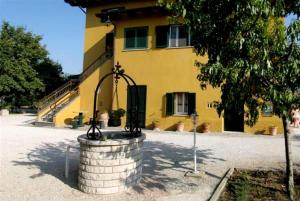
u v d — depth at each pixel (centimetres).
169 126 1748
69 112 2014
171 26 1778
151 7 1748
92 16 2364
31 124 2012
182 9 605
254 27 526
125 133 789
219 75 544
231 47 540
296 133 1664
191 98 1708
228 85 568
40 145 1212
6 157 984
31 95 3188
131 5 2212
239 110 607
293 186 620
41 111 2041
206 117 1678
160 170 826
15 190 664
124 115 1845
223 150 1126
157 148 1164
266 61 509
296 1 566
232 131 1709
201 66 635
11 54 2967
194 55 1716
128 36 1892
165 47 1784
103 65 2033
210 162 922
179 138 1438
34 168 845
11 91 2953
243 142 1323
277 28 517
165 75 1781
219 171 814
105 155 644
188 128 1708
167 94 1759
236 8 538
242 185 677
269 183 698
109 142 642
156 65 1806
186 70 1731
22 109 3441
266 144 1272
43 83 3141
